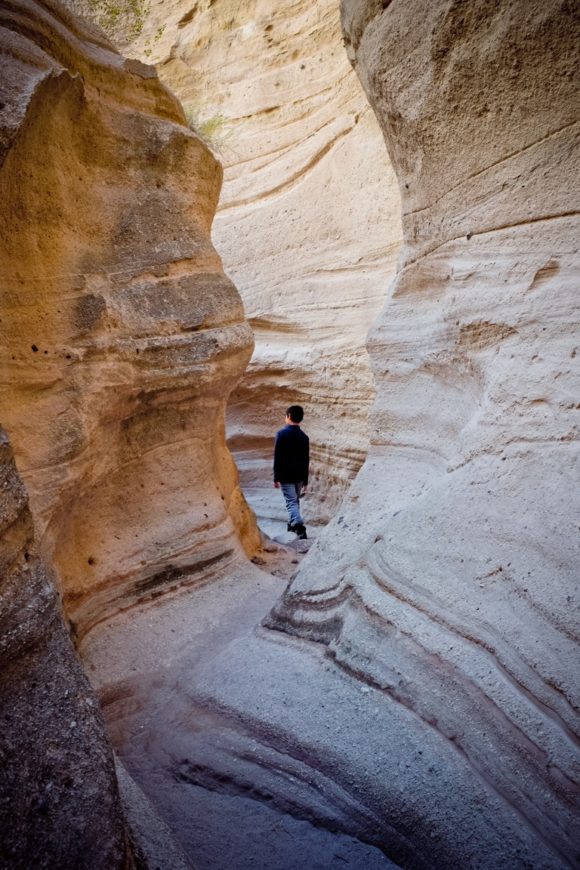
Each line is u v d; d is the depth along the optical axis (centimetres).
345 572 349
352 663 300
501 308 327
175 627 384
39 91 304
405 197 405
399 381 416
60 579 333
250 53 852
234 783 275
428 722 261
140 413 410
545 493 274
